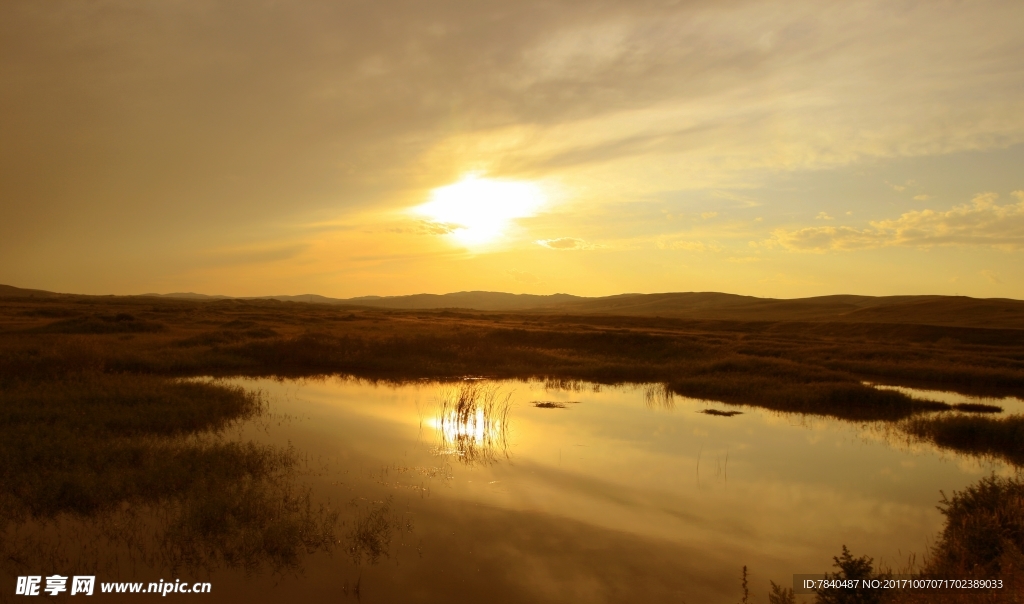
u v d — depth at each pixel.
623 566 8.48
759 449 15.42
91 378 19.70
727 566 8.61
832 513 10.88
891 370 32.69
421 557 8.52
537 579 8.02
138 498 10.09
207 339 35.78
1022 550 7.94
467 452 14.30
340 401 21.09
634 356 37.22
